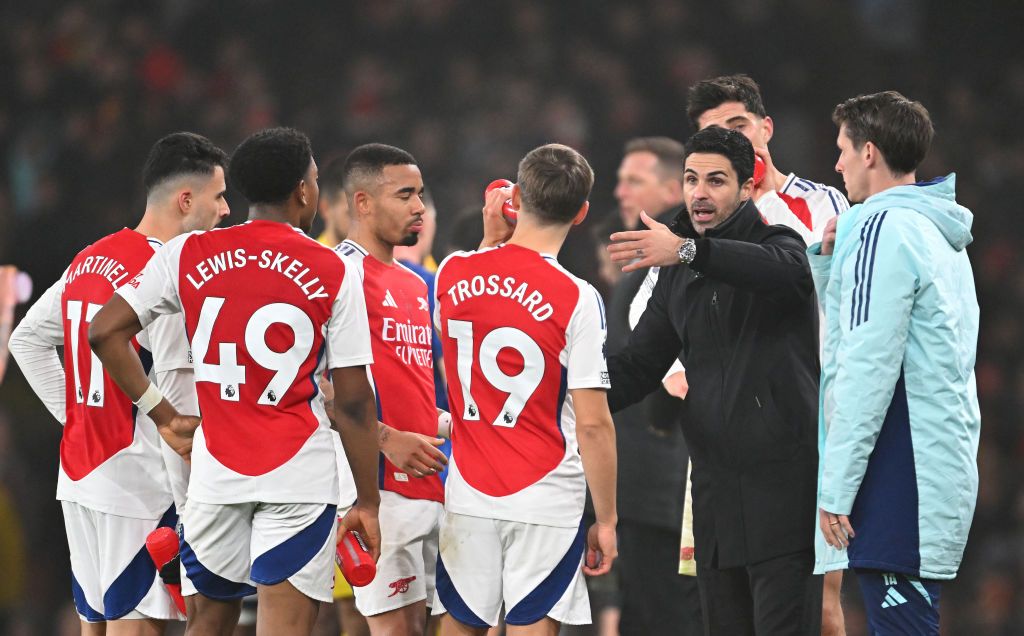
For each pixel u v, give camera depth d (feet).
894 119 45.50
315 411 45.06
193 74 177.68
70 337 51.60
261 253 44.55
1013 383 140.56
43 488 117.80
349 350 45.06
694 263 45.91
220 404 44.21
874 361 42.63
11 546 106.22
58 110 171.53
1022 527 125.18
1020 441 134.31
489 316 46.55
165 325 49.83
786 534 47.47
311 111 178.60
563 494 46.42
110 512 50.60
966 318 44.42
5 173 166.40
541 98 178.40
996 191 162.91
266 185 45.24
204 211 52.19
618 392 51.65
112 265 51.26
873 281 43.04
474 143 172.86
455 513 47.01
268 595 44.04
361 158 52.16
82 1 179.22
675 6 182.39
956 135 170.81
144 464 50.98
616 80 179.73
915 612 43.34
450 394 47.88
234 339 44.09
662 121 176.35
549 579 46.11
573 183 46.93
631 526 62.44
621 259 46.57
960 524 43.16
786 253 46.96
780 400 48.01
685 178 50.26
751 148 49.80
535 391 46.24
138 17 180.24
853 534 43.37
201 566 44.80
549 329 46.01
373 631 51.85
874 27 180.34
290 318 44.19
